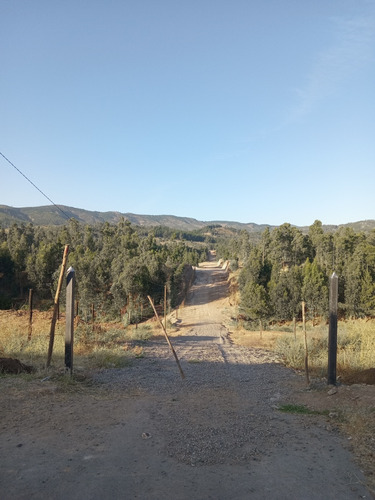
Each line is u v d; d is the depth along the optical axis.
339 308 39.00
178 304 61.28
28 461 4.62
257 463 4.81
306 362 9.88
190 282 78.62
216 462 4.80
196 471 4.54
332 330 9.10
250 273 51.38
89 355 13.70
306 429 6.16
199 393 8.91
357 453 5.10
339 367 11.47
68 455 4.84
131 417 6.57
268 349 19.64
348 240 59.94
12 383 8.31
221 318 47.22
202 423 6.36
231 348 20.23
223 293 69.50
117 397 8.15
